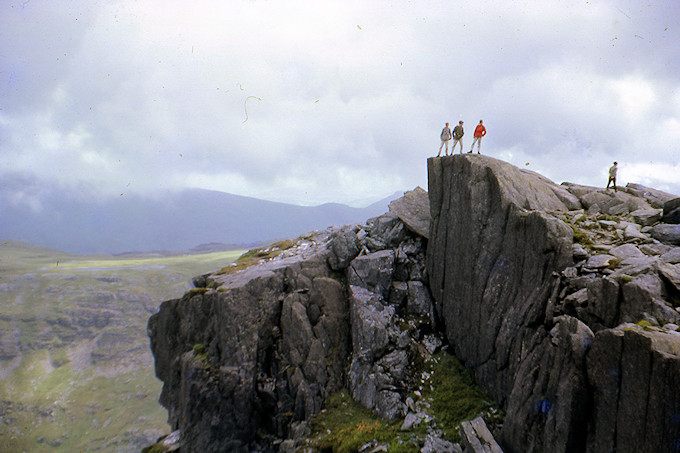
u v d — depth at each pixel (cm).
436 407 1689
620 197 1816
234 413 2033
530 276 1419
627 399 747
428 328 2112
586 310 1088
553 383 977
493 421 1481
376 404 1839
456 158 1930
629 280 991
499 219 1628
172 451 2025
